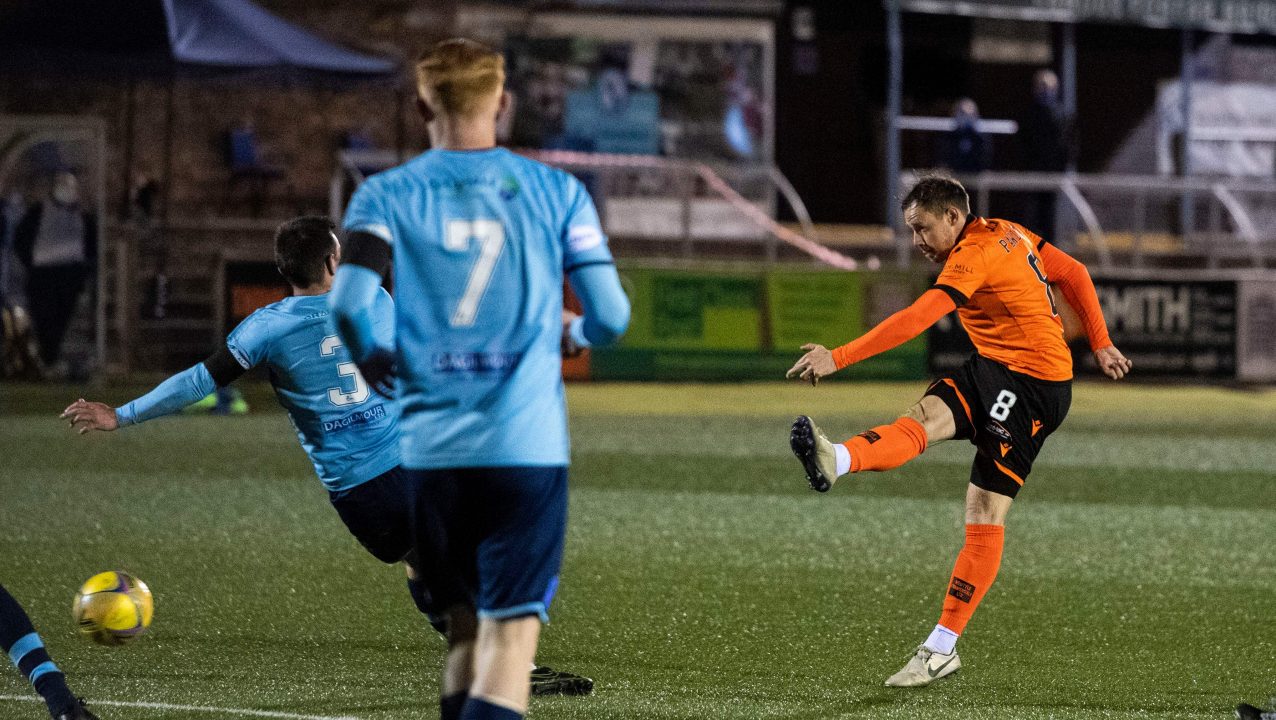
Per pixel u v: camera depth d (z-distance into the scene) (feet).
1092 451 148.56
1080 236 240.73
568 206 41.01
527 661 39.91
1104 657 67.56
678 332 200.13
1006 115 270.46
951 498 116.57
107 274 195.00
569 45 228.63
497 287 40.01
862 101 263.29
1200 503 116.67
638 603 77.46
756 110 234.58
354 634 69.56
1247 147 276.82
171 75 173.78
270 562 86.53
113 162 218.38
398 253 40.14
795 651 67.77
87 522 98.94
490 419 39.65
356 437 56.70
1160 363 210.59
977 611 77.15
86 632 55.93
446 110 41.16
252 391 189.26
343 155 199.00
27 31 171.01
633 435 154.71
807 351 59.16
